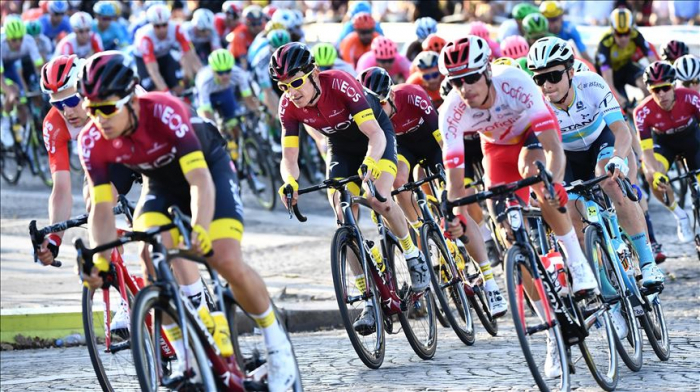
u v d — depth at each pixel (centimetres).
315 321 2078
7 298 2219
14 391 1484
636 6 4212
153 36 3478
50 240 1403
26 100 3744
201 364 1067
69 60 1388
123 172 1414
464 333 1716
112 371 1389
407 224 1802
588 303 1353
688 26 3984
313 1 4962
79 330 2023
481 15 4428
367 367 1541
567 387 1230
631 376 1398
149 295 1050
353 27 3622
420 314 1647
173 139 1091
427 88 2312
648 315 1506
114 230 1139
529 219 1414
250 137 3344
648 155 2198
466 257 1812
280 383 1144
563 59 1509
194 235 1034
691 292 2108
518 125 1375
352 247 1541
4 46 3647
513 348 1644
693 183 2264
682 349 1576
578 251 1316
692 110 2191
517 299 1202
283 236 2978
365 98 1569
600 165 1664
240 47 3662
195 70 3556
